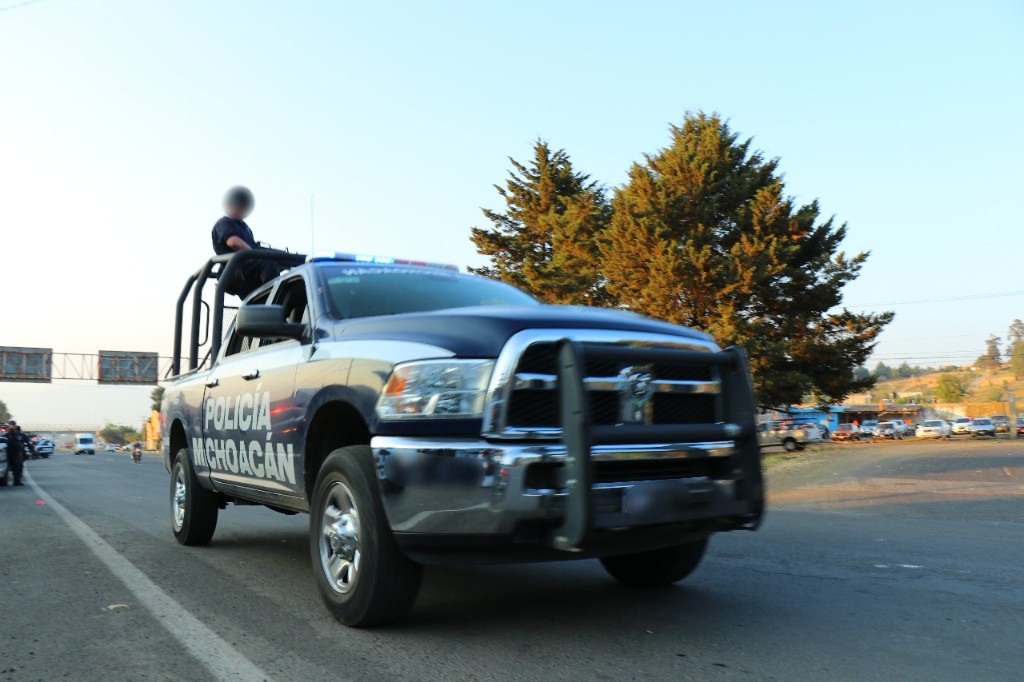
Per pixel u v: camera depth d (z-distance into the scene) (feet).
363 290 15.84
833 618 13.28
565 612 13.78
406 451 11.55
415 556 11.71
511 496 10.73
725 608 14.03
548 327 11.57
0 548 22.33
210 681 10.41
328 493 13.15
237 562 19.58
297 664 11.00
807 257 106.52
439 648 11.64
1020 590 15.39
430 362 11.74
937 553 19.92
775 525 26.63
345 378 13.14
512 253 133.80
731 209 103.30
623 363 11.83
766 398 99.45
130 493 47.03
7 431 60.70
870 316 103.91
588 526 10.55
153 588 16.38
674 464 12.26
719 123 107.76
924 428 207.10
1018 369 538.88
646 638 12.10
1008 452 105.60
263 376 16.37
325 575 13.15
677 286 94.58
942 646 11.62
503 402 11.04
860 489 50.72
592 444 11.09
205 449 20.12
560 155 132.57
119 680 10.52
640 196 100.94
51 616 14.06
